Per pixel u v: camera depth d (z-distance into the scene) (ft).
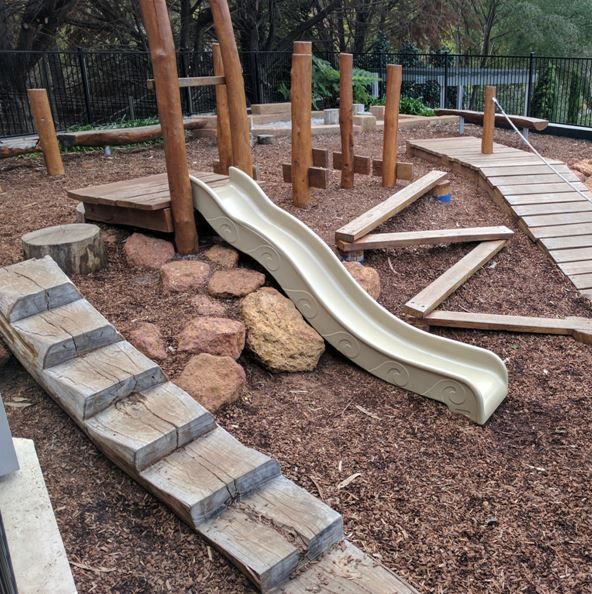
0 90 45.37
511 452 12.38
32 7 49.19
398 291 18.19
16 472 9.32
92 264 16.12
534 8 85.10
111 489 10.17
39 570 7.88
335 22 66.59
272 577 8.56
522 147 35.01
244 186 17.24
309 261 15.66
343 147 23.26
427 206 23.17
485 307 18.04
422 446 12.45
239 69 18.37
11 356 12.96
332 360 15.31
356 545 9.96
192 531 9.45
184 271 15.78
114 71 46.29
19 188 25.32
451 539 10.22
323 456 11.91
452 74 55.93
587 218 22.39
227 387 12.69
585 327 16.60
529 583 9.47
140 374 11.19
